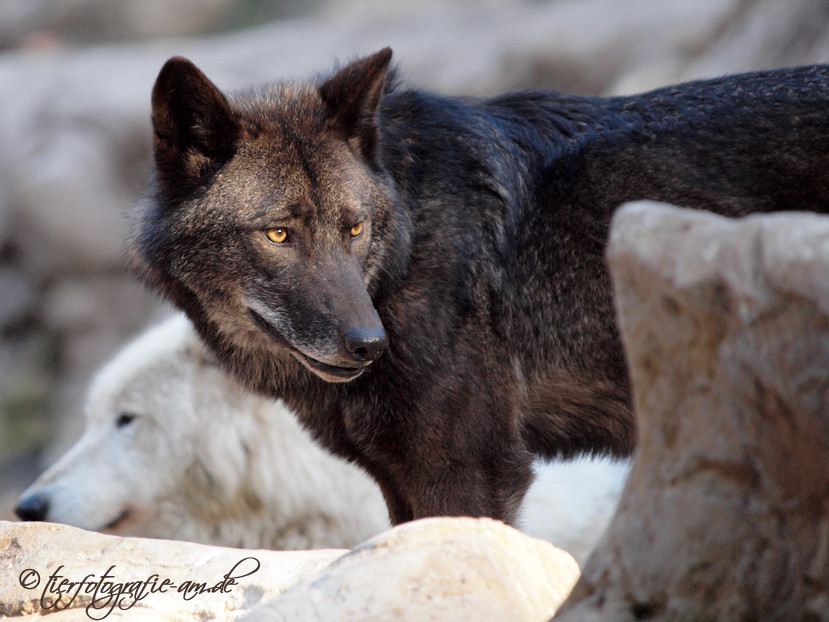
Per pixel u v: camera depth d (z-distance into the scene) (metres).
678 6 30.44
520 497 7.11
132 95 32.72
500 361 7.16
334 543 10.52
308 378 7.36
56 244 31.27
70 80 33.34
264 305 6.85
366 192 6.92
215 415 10.52
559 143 7.39
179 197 7.09
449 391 6.92
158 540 6.09
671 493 3.83
